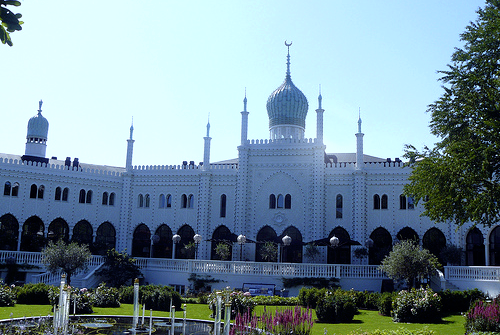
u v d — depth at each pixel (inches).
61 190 2345.0
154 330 946.1
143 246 2469.2
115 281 1966.0
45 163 2305.6
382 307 1301.7
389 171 2197.3
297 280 1824.6
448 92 1247.5
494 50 1206.3
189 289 1857.8
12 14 325.1
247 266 1891.0
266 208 2324.1
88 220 2393.0
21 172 2241.6
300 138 2561.5
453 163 1159.6
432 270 1589.6
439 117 1257.4
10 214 2199.8
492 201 1123.9
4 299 1338.6
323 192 2249.0
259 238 2325.3
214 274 1916.8
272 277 1857.8
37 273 1989.4
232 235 2234.3
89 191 2425.0
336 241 1909.4
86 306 1221.1
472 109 1164.5
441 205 1213.7
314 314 1296.8
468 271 1656.0
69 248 1707.7
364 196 2199.8
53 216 2301.9
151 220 2461.9
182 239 2429.9
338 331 1024.2
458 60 1264.8
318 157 2271.2
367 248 2101.4
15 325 941.8
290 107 2524.6
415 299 1186.0
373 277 1820.9
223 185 2390.5
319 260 2183.8
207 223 2374.5
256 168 2358.5
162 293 1322.6
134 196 2503.7
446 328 1071.0
